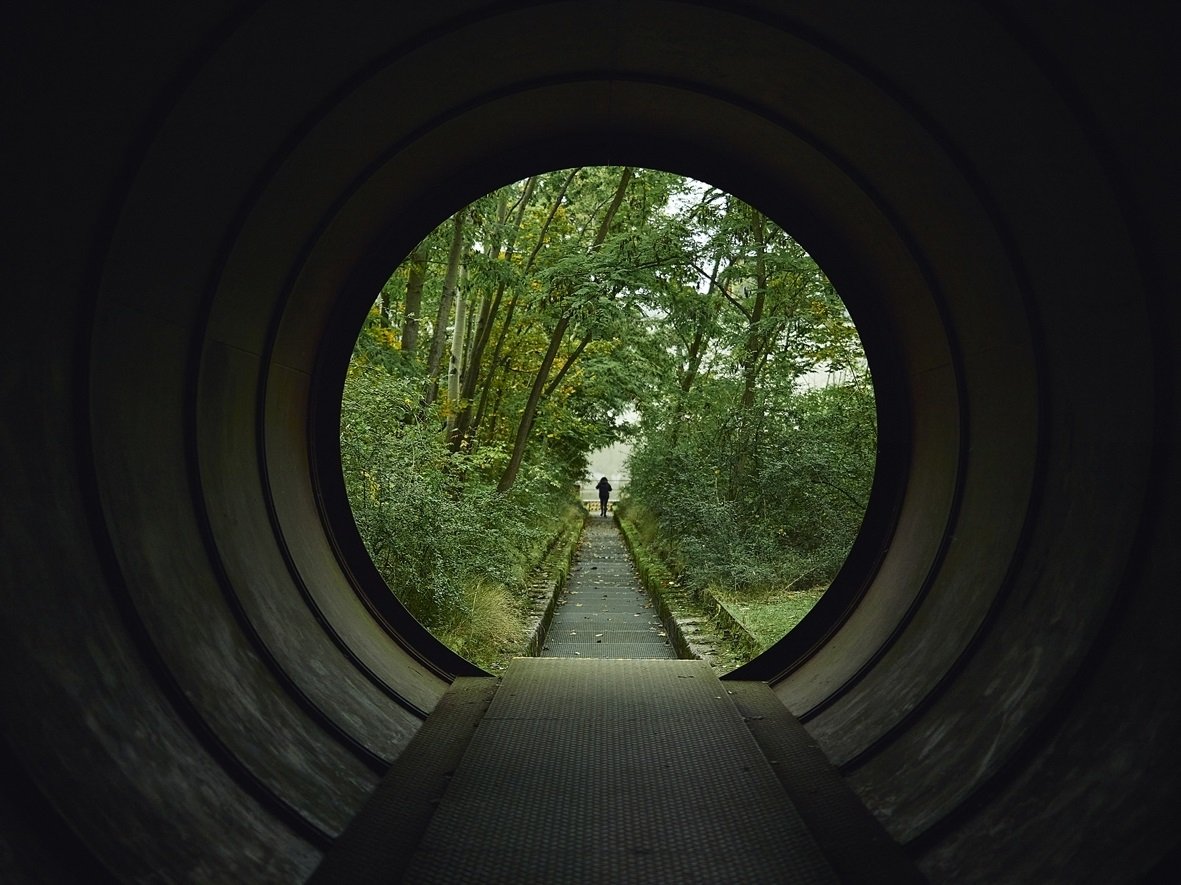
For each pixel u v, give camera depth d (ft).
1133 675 11.57
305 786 13.12
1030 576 14.89
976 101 13.34
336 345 21.43
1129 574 12.37
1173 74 9.87
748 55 16.03
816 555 39.37
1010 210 14.42
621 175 49.14
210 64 11.99
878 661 18.25
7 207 10.07
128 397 13.50
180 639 13.21
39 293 11.12
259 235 16.19
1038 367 15.19
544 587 41.45
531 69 17.29
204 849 10.48
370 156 17.89
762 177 21.15
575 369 67.72
